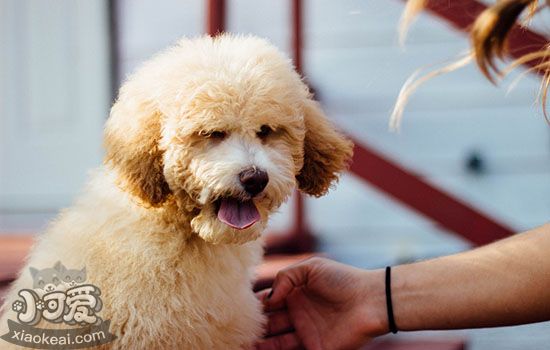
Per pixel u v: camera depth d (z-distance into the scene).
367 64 2.37
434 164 2.44
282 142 0.87
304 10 1.99
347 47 2.37
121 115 0.87
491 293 0.91
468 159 2.43
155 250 0.83
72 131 2.12
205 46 0.89
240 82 0.84
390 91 2.38
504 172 2.42
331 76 2.39
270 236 1.84
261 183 0.83
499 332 1.55
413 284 0.94
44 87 2.13
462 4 1.74
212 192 0.83
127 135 0.85
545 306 0.89
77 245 0.84
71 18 2.11
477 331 1.56
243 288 0.90
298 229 1.91
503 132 2.41
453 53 2.30
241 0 2.25
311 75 2.38
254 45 0.90
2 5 2.12
